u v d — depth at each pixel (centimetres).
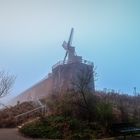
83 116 1859
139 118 2150
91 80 2228
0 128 1956
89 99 1933
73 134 1564
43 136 1566
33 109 2309
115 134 1634
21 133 1655
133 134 1645
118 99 2752
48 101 2361
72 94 2084
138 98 3191
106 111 1791
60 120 1742
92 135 1579
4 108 2433
